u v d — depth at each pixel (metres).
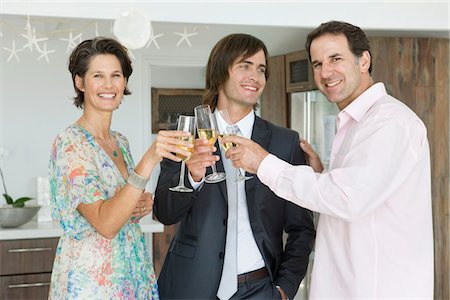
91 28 4.30
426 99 4.24
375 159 1.61
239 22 3.15
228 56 2.10
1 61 4.16
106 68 1.79
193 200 2.04
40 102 4.27
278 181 1.70
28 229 3.53
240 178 1.97
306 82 4.46
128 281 1.76
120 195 1.63
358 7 3.32
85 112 1.84
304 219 2.24
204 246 2.06
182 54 4.70
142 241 1.88
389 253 1.69
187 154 1.67
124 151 1.92
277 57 4.82
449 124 4.30
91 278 1.71
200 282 2.05
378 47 4.13
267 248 2.09
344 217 1.62
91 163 1.72
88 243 1.72
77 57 1.80
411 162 1.65
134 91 4.55
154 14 3.00
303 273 2.21
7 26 3.99
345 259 1.74
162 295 2.14
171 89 5.84
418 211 1.70
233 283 2.04
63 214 1.70
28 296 3.51
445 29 3.42
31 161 4.25
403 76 4.19
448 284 4.26
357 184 1.59
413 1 3.38
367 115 1.73
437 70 4.26
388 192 1.62
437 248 4.25
